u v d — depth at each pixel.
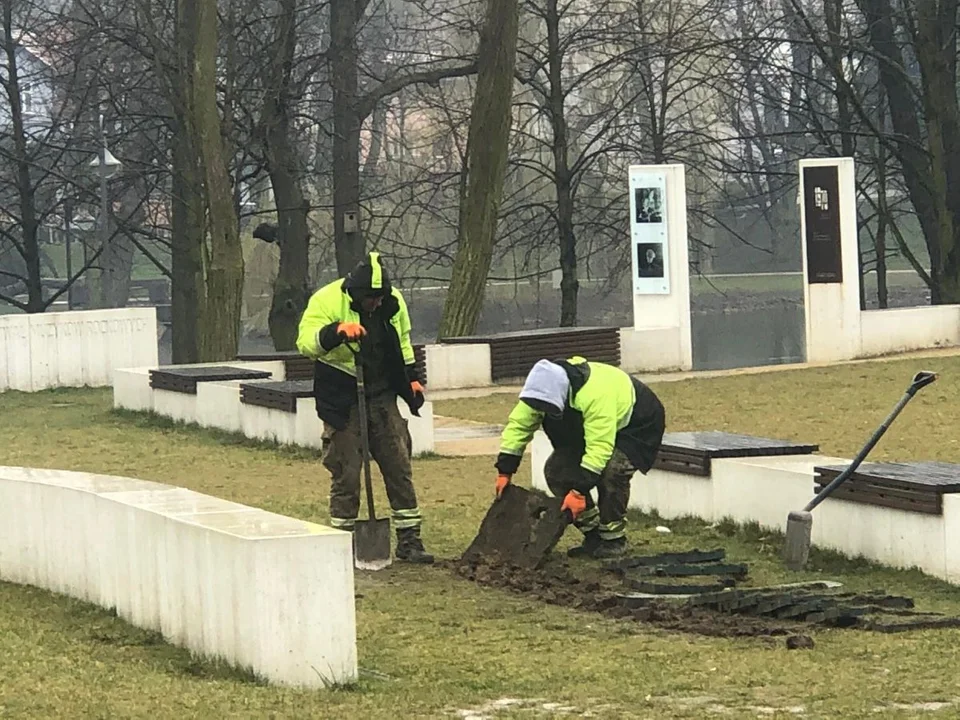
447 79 33.62
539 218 35.06
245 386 16.61
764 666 6.94
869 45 31.39
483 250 24.94
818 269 23.69
